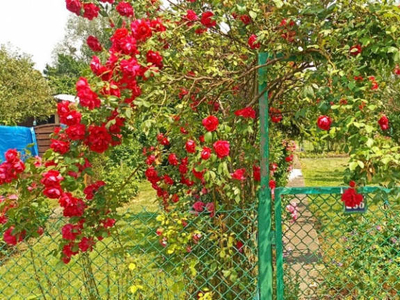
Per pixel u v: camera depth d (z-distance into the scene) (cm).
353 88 234
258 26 284
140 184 1295
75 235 254
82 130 234
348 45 247
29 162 242
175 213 285
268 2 271
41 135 1373
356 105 229
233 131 292
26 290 395
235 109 321
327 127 234
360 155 220
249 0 277
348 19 249
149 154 323
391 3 246
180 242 274
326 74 237
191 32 319
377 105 243
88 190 261
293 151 746
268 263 270
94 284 283
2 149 1095
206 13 287
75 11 280
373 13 238
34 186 246
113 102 234
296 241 437
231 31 318
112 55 248
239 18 295
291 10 251
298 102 357
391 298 322
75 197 262
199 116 334
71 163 237
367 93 237
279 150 593
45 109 1978
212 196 312
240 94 325
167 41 293
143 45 265
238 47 332
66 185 241
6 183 240
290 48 258
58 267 260
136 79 260
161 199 321
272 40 264
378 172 219
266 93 275
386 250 323
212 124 259
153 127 291
